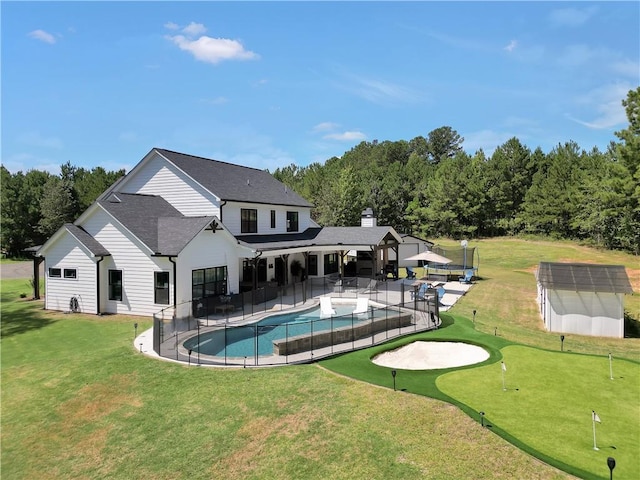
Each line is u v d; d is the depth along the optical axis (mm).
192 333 17922
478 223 65062
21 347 17422
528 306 25250
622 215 44062
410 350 16016
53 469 9320
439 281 34031
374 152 114750
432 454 8656
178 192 26297
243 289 26500
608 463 7285
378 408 10641
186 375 13383
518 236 61844
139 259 21891
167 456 9359
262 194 29812
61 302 23766
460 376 12750
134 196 25172
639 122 37000
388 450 8883
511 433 9234
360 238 31094
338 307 24469
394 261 37344
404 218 68062
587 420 9836
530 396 11188
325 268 34125
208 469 8805
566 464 8047
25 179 64375
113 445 9977
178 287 21016
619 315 19094
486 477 7875
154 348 15930
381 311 20359
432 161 120125
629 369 13328
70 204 56906
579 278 20109
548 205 58688
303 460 8789
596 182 50531
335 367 13750
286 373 13258
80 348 16828
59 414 11617
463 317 21641
